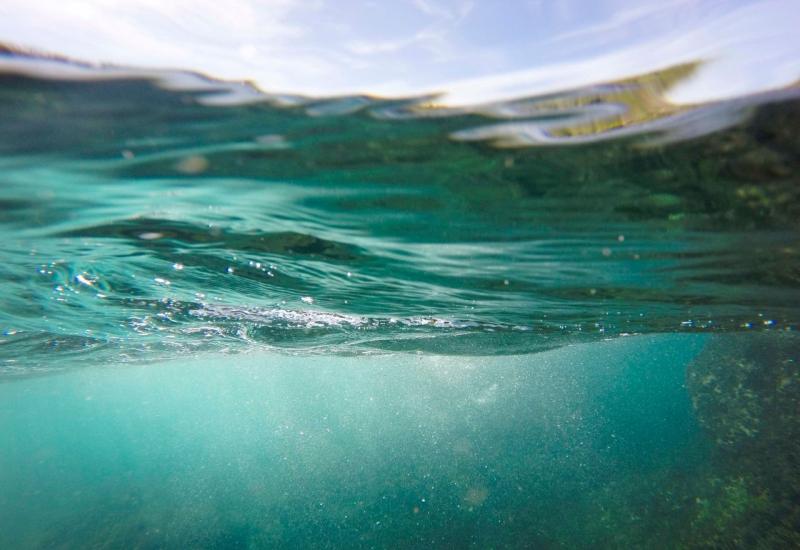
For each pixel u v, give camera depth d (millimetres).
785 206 5031
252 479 30125
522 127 3969
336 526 21703
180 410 114875
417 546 18703
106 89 3473
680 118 3709
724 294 9516
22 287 8688
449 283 8469
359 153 4438
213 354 24359
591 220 5586
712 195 4883
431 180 4844
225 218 5824
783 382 18812
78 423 121062
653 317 12758
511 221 5672
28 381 31844
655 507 17766
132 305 10648
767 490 15711
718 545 14094
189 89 3582
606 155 4258
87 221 5801
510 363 34375
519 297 9570
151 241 6559
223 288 9164
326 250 6910
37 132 3938
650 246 6402
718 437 20047
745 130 3812
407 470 27516
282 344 18500
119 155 4383
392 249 6754
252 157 4516
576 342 20250
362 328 13852
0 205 5184
